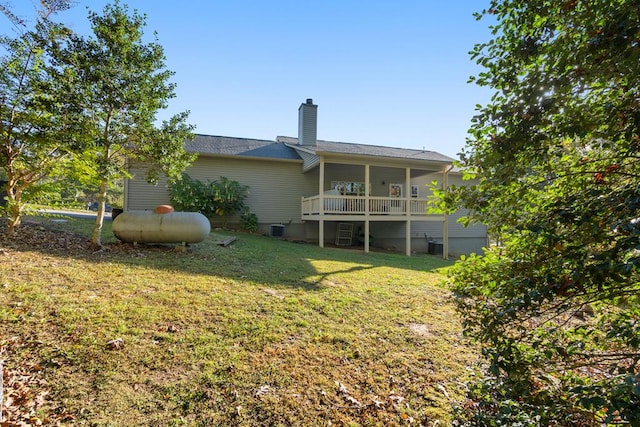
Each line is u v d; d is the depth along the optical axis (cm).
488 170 182
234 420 236
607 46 134
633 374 133
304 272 647
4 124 564
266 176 1325
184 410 241
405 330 402
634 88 140
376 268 767
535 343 176
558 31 157
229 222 1267
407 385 293
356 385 288
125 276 491
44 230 707
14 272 446
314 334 370
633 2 126
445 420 250
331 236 1402
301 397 266
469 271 209
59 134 549
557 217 150
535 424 168
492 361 179
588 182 170
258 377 285
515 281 166
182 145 679
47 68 552
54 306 364
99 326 336
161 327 349
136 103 601
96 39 580
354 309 456
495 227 196
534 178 184
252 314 404
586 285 144
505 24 176
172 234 687
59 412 227
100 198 636
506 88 172
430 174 1546
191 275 533
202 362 297
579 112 152
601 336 192
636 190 129
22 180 621
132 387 258
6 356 276
